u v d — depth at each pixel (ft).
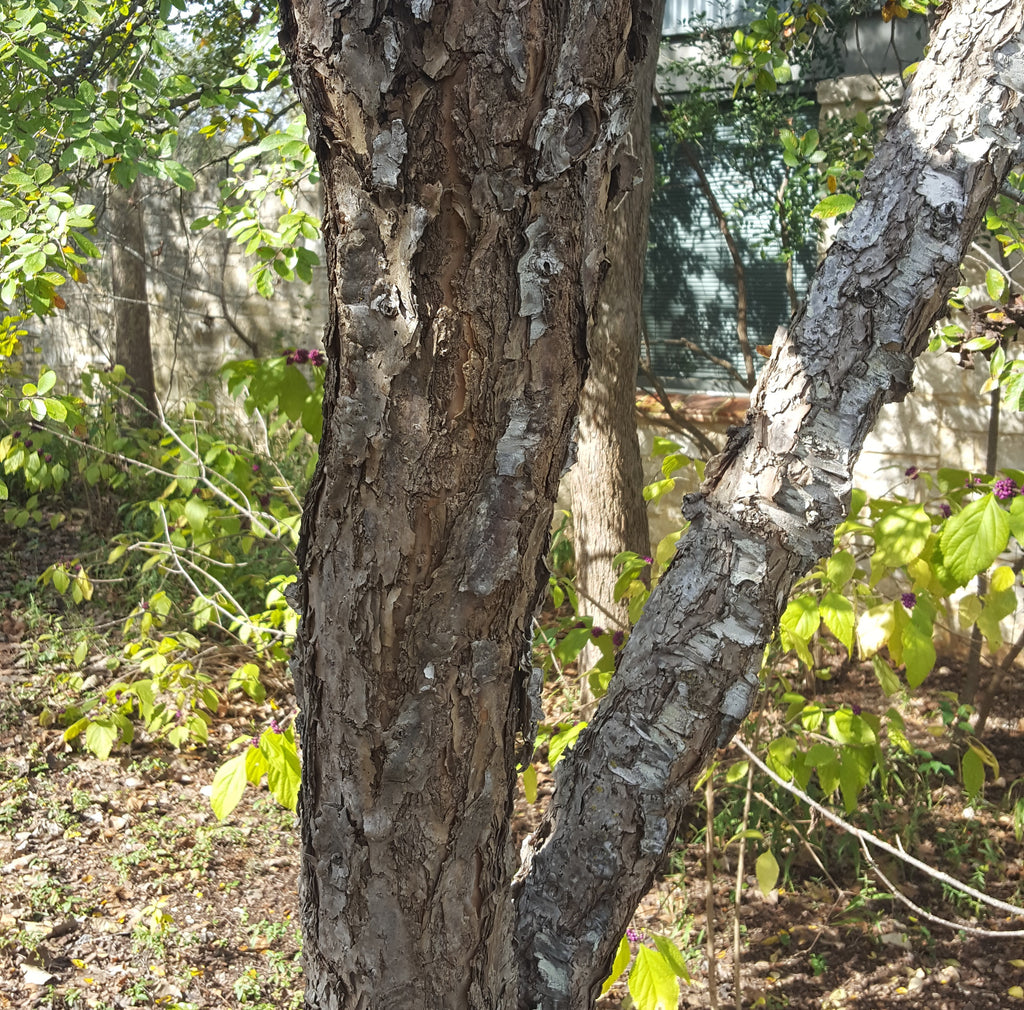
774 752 9.37
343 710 3.72
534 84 3.17
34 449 18.26
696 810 13.88
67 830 13.08
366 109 3.17
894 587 16.87
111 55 12.83
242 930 11.57
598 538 14.19
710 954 9.85
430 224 3.27
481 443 3.48
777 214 17.79
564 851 4.41
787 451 4.33
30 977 10.30
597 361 13.98
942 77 4.34
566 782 4.56
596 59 3.24
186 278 28.96
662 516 19.90
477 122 3.17
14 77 11.72
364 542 3.55
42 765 14.37
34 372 31.48
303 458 22.30
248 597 18.70
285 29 3.31
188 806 14.03
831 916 12.28
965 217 4.27
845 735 9.13
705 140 19.44
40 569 20.77
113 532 21.88
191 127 22.11
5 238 10.23
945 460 17.37
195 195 28.09
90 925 11.35
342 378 3.49
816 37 17.53
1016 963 11.35
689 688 4.30
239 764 7.41
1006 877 12.78
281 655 10.25
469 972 3.98
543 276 3.37
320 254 26.00
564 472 3.68
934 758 14.71
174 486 12.56
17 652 17.53
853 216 4.42
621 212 13.57
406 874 3.83
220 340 28.78
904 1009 10.71
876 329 4.30
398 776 3.72
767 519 4.29
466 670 3.66
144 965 10.76
